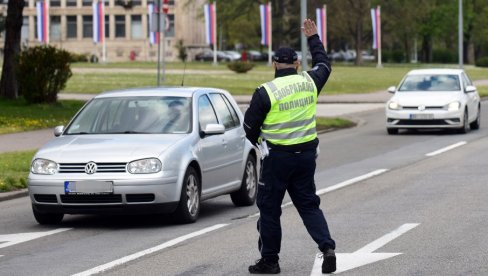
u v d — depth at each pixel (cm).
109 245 2791
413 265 2372
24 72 8856
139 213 3095
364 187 4097
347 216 3253
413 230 2917
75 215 3528
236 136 3597
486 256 2473
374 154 5641
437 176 4425
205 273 2325
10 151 5528
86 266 2453
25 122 7381
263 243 2295
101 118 3391
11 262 2536
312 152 2277
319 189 4059
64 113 8269
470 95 7281
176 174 3122
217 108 3547
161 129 3312
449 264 2380
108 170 3075
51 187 3092
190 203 3209
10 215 3522
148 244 2786
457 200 3600
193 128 3309
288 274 2294
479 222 3052
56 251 2705
